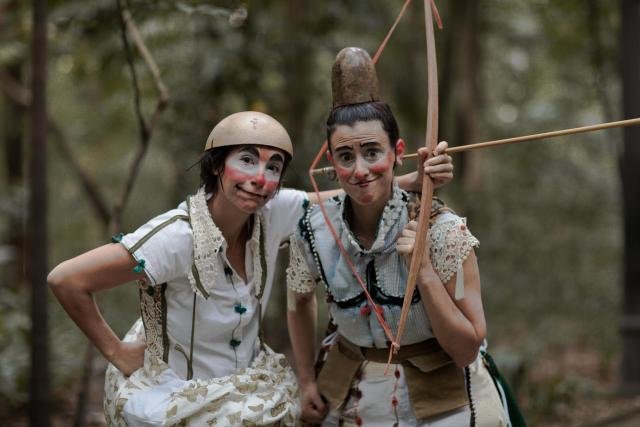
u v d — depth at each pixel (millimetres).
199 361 3570
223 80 8062
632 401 7582
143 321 3580
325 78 11156
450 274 3346
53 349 8055
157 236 3396
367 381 3605
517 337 11602
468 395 3535
